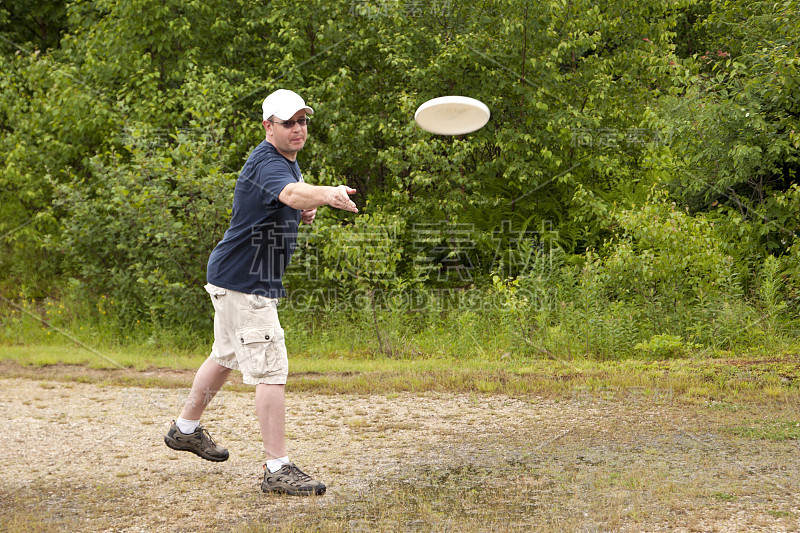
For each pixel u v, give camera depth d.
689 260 11.74
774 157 12.41
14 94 15.91
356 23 14.64
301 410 7.82
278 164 5.02
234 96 14.46
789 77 11.86
